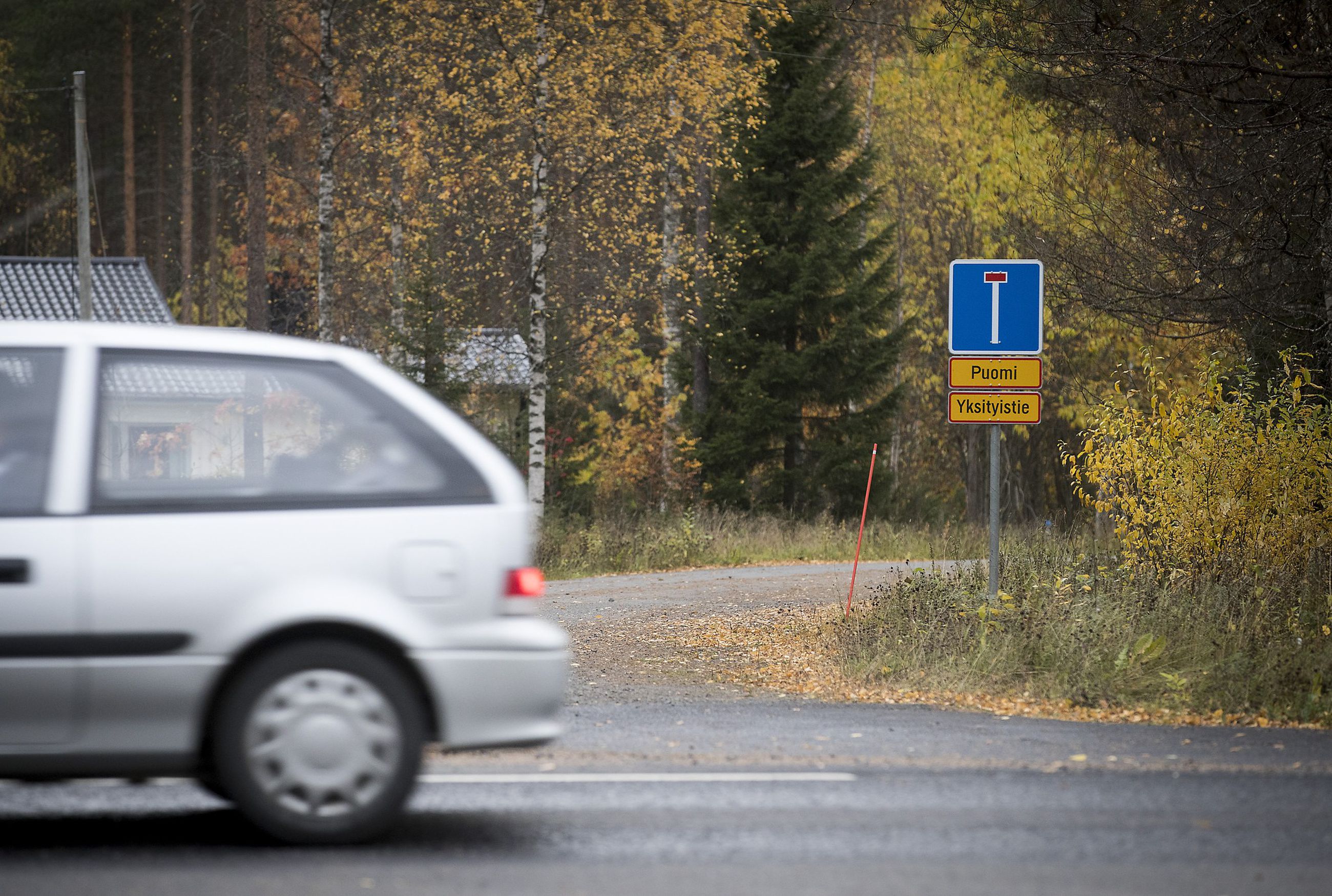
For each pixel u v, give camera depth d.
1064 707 42.34
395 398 24.91
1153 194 59.66
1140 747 34.66
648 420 163.38
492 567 24.41
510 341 123.50
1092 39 53.97
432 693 23.92
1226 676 43.50
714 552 111.75
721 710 41.78
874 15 147.25
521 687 24.36
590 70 106.06
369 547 23.98
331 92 115.25
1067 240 65.94
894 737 36.06
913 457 197.75
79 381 23.92
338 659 23.56
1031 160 142.00
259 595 23.47
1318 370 60.19
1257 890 21.81
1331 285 57.03
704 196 149.62
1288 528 55.31
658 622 68.06
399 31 116.75
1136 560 57.31
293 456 24.39
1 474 23.36
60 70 189.25
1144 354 61.38
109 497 23.48
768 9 135.62
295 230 178.12
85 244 106.19
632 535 110.62
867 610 60.09
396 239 132.62
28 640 22.86
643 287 129.50
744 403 146.12
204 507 23.69
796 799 28.16
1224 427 57.34
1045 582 55.88
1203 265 56.56
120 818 26.20
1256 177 53.72
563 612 72.38
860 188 145.62
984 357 50.00
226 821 25.92
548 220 111.38
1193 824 26.08
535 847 24.03
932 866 22.98
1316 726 38.94
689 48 110.50
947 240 173.88
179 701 23.19
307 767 23.39
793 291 143.62
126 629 23.09
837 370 146.62
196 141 190.00
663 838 24.80
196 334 24.86
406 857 23.28
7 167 197.12
